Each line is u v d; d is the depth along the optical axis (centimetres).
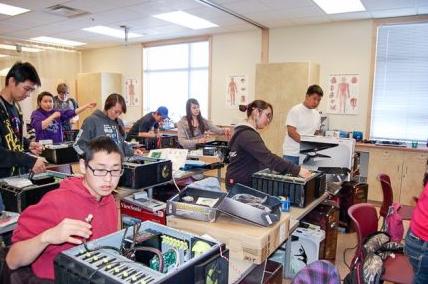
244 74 597
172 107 707
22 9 481
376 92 495
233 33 602
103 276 88
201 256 101
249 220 164
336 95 517
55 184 201
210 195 187
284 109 512
